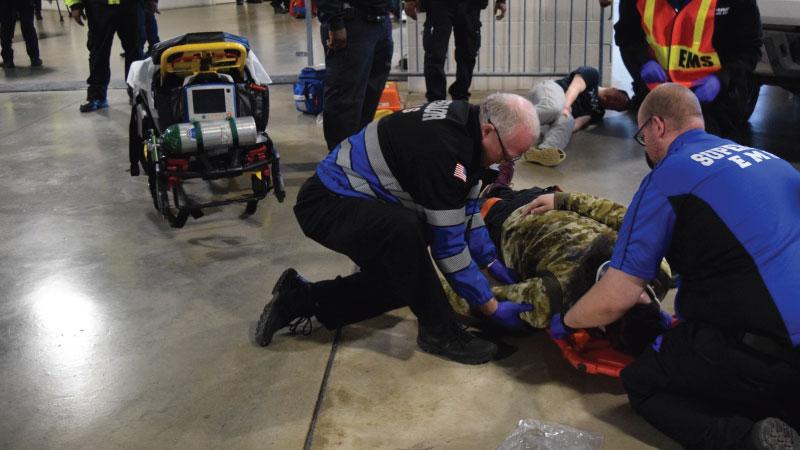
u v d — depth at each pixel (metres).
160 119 4.38
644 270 2.45
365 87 4.48
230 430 2.63
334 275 3.68
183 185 4.85
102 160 5.46
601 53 6.82
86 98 7.32
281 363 2.99
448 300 3.04
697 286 2.39
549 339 3.09
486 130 2.63
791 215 2.31
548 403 2.72
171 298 3.51
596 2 6.77
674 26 4.66
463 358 2.94
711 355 2.34
